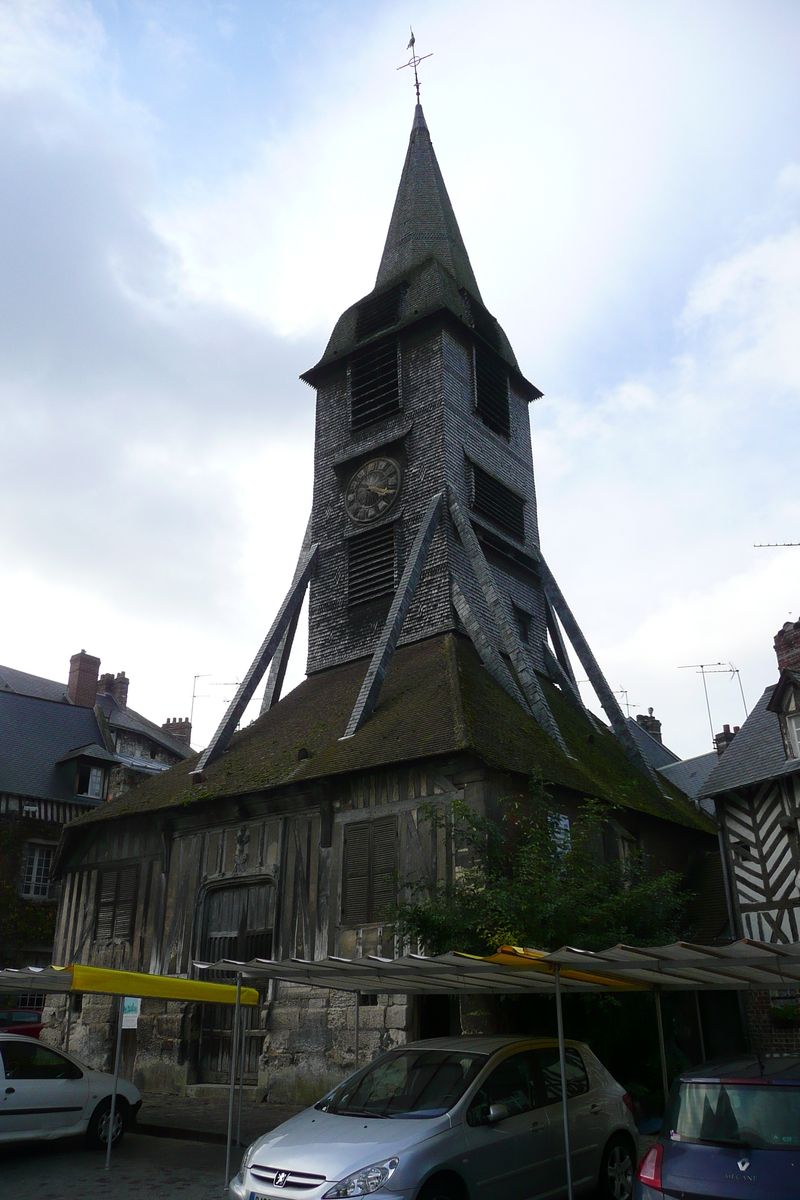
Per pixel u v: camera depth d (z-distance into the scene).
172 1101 13.52
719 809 15.50
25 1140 9.34
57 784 25.05
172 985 8.88
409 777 13.77
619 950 6.09
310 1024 13.23
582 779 14.96
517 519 22.03
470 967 7.12
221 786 15.98
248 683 19.05
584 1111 6.75
